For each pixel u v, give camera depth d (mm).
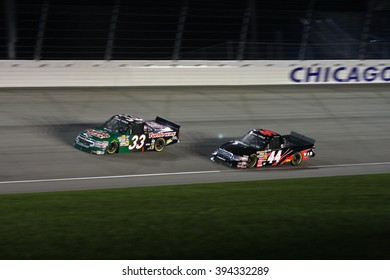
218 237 44812
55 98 91750
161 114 87562
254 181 62406
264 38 152500
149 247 42469
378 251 43469
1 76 95500
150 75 102750
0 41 140375
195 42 151750
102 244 42688
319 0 141625
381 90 109062
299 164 70625
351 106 98062
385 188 60656
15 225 45781
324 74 111250
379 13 123688
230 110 91625
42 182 59438
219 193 56812
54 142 72688
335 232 46844
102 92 96812
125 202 52719
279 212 51125
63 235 44062
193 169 66188
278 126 86000
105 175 62500
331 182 62844
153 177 62688
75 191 56562
